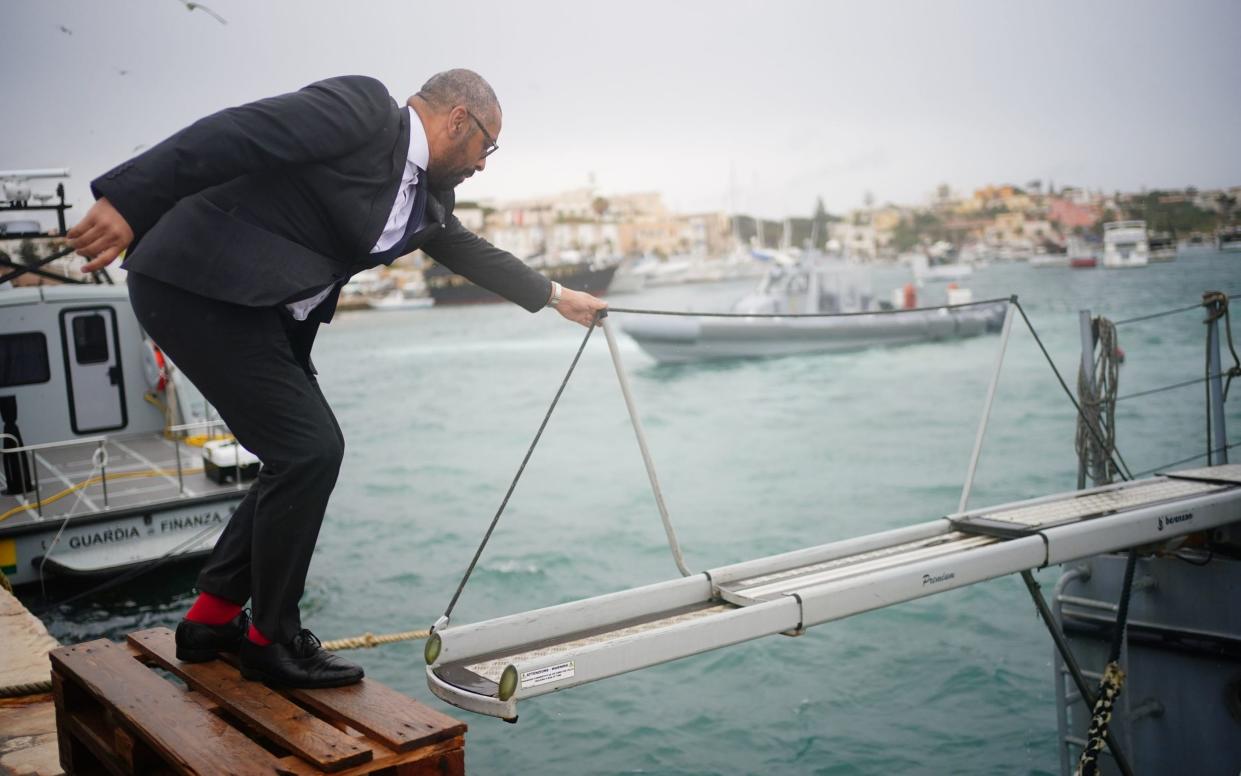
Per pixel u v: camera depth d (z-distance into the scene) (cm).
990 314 4172
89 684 259
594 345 6275
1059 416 2416
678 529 1346
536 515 1462
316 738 214
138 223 202
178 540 1001
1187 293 7950
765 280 3634
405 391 4100
